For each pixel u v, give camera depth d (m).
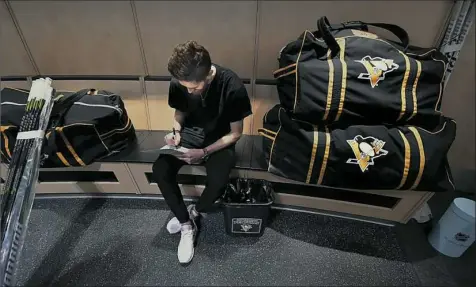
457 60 1.20
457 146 1.18
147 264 1.28
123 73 1.59
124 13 1.38
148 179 1.49
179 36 1.44
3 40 1.47
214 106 1.19
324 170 1.12
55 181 1.52
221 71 1.12
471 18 1.14
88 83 1.59
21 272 1.25
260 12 1.33
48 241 1.38
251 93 1.54
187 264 1.28
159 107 1.64
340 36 1.14
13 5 1.37
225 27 1.39
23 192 1.14
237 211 1.24
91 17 1.40
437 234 1.30
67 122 1.27
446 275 1.23
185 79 0.96
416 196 1.24
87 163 1.34
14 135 1.25
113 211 1.54
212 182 1.21
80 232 1.43
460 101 1.18
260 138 1.56
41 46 1.50
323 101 1.03
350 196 1.39
